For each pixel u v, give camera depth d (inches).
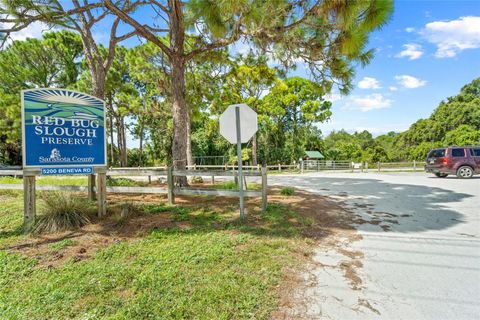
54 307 88.7
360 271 116.6
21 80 567.8
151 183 386.0
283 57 273.1
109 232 159.6
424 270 117.6
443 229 175.9
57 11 197.3
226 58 380.2
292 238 153.0
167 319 82.8
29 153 165.6
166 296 94.3
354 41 188.9
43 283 103.7
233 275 109.0
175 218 189.8
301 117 1103.0
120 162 1013.2
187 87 441.1
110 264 118.7
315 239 154.9
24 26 196.9
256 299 93.6
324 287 103.1
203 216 196.1
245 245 141.2
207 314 85.4
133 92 740.0
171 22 287.4
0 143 703.1
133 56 523.2
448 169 471.8
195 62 357.7
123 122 989.8
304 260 126.6
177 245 139.7
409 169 773.3
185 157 299.7
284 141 1152.8
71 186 244.2
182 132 296.4
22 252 132.3
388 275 113.0
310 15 191.5
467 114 1151.6
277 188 355.6
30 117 166.2
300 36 233.1
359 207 239.8
